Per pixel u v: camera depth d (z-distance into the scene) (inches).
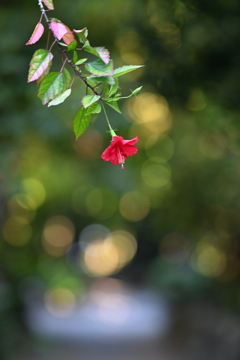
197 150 333.1
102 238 1192.8
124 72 62.2
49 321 494.9
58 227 967.6
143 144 375.2
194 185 342.6
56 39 64.1
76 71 62.9
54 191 511.2
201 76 213.2
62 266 604.4
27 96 218.7
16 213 430.0
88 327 484.1
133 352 372.2
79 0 235.6
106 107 239.9
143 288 872.9
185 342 370.6
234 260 346.6
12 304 313.7
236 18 197.0
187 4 202.1
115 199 661.9
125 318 544.4
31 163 338.0
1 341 276.5
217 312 332.5
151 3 213.3
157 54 215.3
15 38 213.5
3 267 322.0
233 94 216.7
